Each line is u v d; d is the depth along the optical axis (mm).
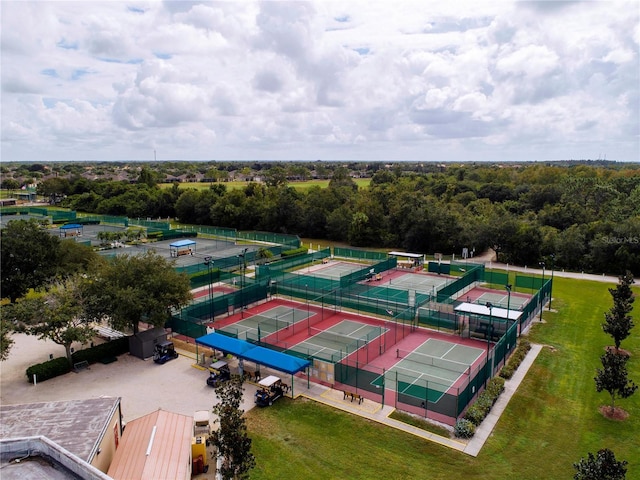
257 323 45562
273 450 24938
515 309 45344
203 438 25297
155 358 36312
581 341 40438
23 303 33594
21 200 178625
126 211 133000
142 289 37094
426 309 47125
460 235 82062
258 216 114000
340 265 73312
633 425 27422
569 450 24969
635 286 60594
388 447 25188
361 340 41156
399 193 106062
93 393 31344
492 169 182750
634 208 84500
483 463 23797
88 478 14336
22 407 24281
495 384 31203
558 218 87375
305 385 32531
